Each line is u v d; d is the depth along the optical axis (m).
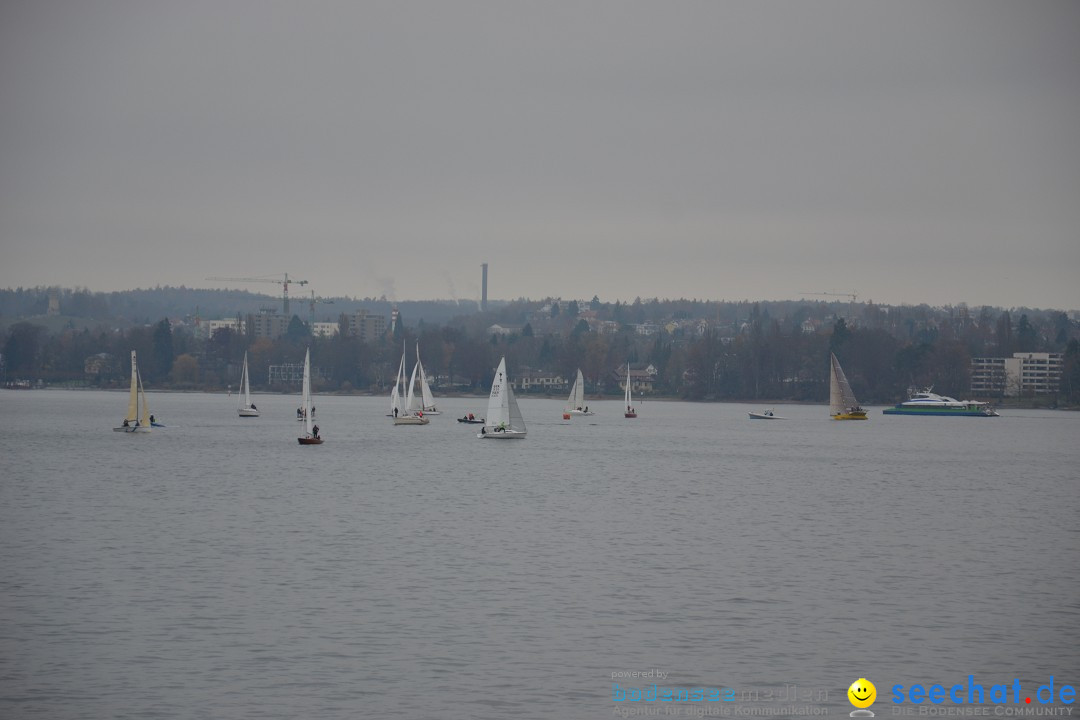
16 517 146.00
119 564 113.94
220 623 91.88
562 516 150.12
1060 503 174.38
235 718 72.56
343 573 110.19
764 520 149.25
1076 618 96.38
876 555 123.69
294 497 168.75
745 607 98.62
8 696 75.81
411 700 75.75
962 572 114.94
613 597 101.44
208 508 155.50
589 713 74.38
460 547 124.69
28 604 97.31
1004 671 83.12
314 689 77.44
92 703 74.81
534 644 87.25
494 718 73.19
